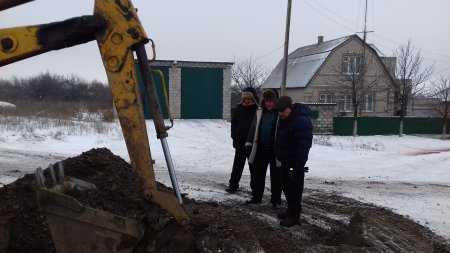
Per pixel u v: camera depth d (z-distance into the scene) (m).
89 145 14.90
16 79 55.66
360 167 12.26
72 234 4.09
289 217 6.26
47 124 19.03
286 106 6.09
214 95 25.95
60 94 55.00
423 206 7.83
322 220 6.63
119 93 3.86
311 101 37.47
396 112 34.16
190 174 10.14
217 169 11.17
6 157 11.48
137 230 4.03
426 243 5.73
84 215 4.05
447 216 7.24
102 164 5.77
